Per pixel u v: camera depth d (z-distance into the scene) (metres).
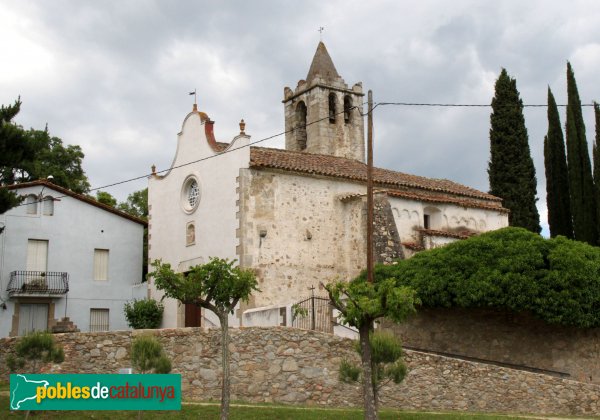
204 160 33.50
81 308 36.31
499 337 25.55
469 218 37.41
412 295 16.53
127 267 38.09
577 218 38.62
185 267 33.69
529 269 23.66
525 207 44.88
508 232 25.20
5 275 34.53
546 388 21.95
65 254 36.31
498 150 45.91
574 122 39.69
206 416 18.62
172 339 21.61
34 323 35.09
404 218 33.97
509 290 23.53
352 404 21.22
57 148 49.09
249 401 21.14
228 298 18.52
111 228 38.00
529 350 24.89
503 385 21.84
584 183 38.78
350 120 47.50
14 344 21.72
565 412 21.83
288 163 32.31
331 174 32.84
